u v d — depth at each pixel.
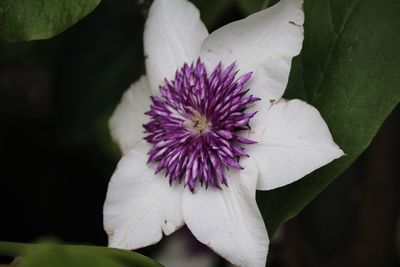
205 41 0.25
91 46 0.35
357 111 0.25
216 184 0.25
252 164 0.24
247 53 0.25
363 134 0.25
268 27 0.25
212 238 0.24
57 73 0.36
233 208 0.24
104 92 0.35
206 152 0.25
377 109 0.25
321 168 0.25
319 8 0.26
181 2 0.26
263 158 0.24
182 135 0.25
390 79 0.25
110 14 0.35
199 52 0.26
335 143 0.24
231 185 0.24
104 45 0.35
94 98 0.35
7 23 0.27
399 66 0.25
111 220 0.26
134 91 0.28
